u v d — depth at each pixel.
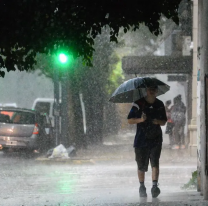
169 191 31.66
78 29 26.56
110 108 117.00
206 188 26.56
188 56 69.50
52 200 28.69
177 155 63.50
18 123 62.34
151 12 27.47
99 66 81.25
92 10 26.41
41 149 63.62
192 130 62.03
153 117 28.25
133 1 26.72
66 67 57.16
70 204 26.16
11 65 27.61
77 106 77.62
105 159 59.41
